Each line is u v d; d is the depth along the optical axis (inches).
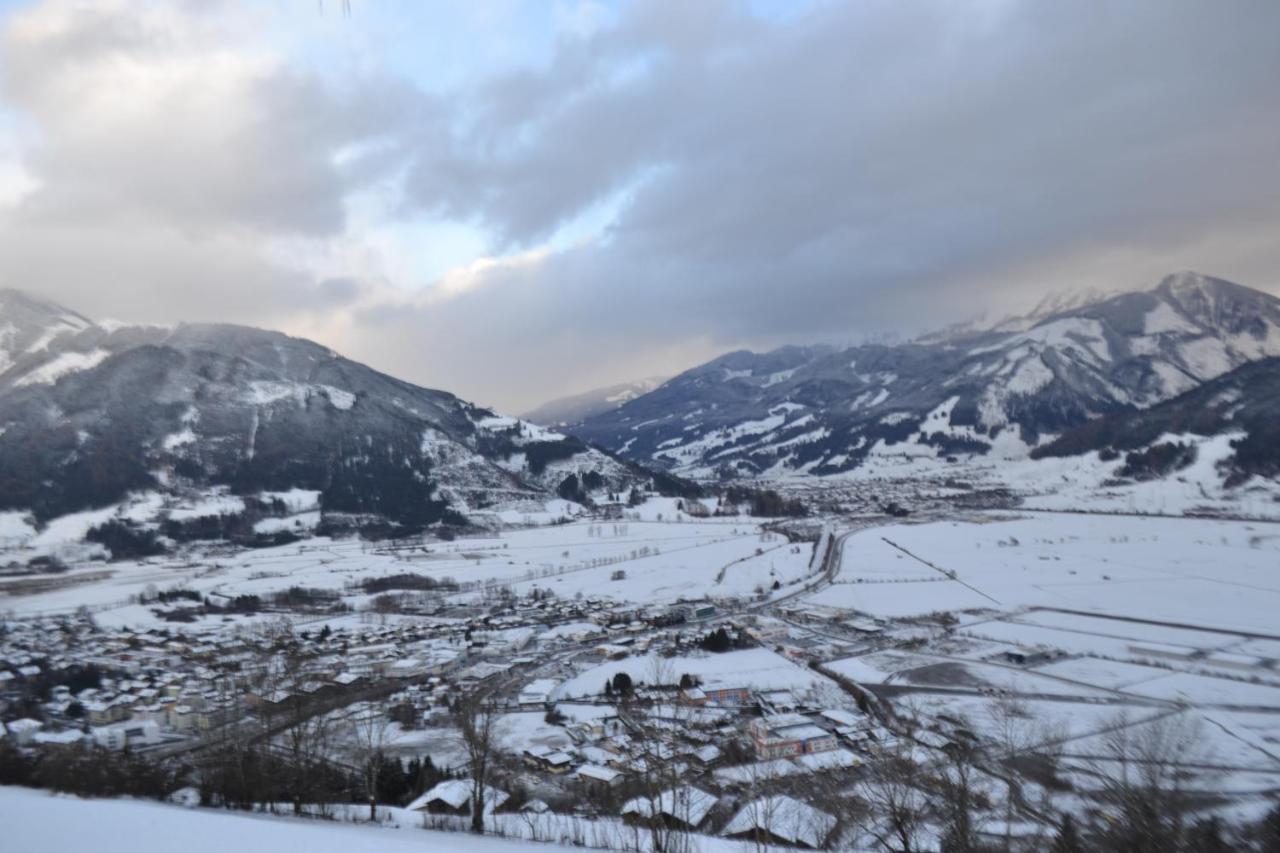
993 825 1706.4
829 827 1779.0
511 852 1309.1
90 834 1167.0
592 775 2559.1
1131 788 1581.0
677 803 1989.4
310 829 1360.7
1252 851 1535.4
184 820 1338.6
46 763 2133.4
